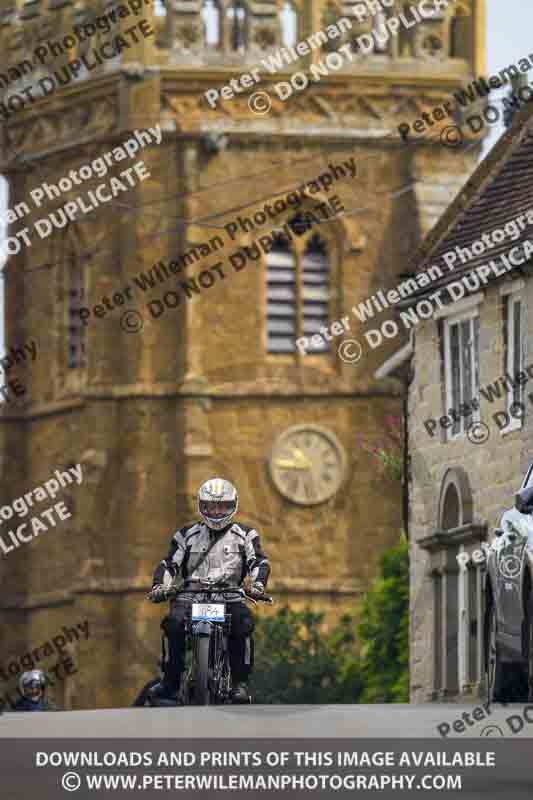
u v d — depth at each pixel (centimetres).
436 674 11075
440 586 11100
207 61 19925
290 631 18475
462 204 11300
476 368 10688
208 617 5769
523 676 6069
